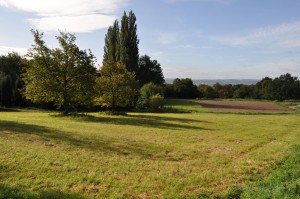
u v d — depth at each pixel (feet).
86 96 115.55
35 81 108.17
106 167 37.50
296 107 254.47
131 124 93.09
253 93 408.67
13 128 62.95
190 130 83.46
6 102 201.87
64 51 111.45
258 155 49.14
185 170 38.40
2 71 238.07
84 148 47.39
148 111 200.85
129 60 247.70
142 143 56.08
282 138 71.56
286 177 35.24
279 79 419.95
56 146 47.16
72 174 33.73
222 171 38.40
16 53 287.69
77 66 112.98
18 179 30.94
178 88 368.07
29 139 51.21
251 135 76.38
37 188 28.76
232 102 302.25
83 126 78.38
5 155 38.47
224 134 77.20
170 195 29.22
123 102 140.15
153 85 237.66
